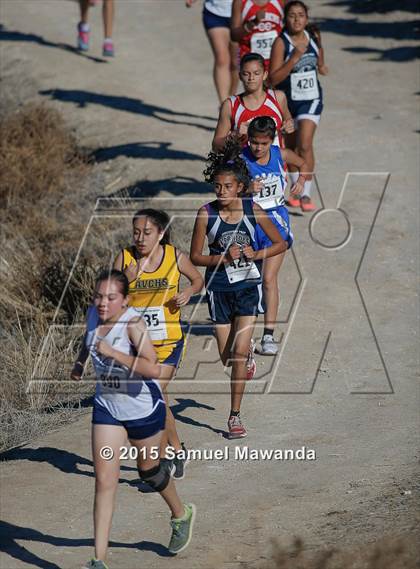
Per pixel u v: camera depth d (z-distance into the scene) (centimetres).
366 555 1898
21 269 4138
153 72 6625
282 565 1889
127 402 1875
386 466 2411
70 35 7512
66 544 2055
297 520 2142
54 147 5359
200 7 8188
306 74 3906
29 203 4884
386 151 4953
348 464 2438
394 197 4419
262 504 2239
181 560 1977
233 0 4397
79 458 2517
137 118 5784
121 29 7662
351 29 7106
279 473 2408
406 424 2669
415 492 2227
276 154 2920
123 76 6562
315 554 1931
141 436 1905
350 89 5978
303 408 2794
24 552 2020
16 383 3203
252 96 3256
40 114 5675
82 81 6475
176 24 7731
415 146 5006
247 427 2673
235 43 4816
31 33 7575
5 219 4788
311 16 7481
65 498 2284
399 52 6562
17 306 3925
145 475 1936
